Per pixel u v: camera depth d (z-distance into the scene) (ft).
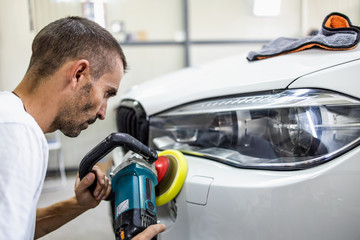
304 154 2.44
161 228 2.14
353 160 2.27
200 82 3.41
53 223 2.84
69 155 11.62
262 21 13.11
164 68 12.54
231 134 2.91
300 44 2.91
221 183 2.47
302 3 12.90
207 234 2.55
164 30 12.39
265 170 2.51
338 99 2.41
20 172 1.69
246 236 2.38
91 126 11.65
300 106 2.49
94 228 6.09
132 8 12.05
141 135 3.55
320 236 2.28
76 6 11.15
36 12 10.88
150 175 2.52
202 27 12.81
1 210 1.63
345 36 2.74
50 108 2.13
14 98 1.98
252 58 3.29
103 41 2.23
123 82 12.31
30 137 1.78
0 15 9.53
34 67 2.12
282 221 2.29
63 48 2.08
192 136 3.23
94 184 2.63
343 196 2.27
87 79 2.16
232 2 12.81
